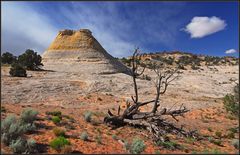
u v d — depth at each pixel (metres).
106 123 21.31
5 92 32.41
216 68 110.50
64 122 19.45
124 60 97.12
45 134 16.02
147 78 60.19
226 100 29.86
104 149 14.66
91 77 50.69
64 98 34.44
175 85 54.97
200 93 49.12
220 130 24.84
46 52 74.81
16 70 44.50
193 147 17.14
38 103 30.81
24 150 13.06
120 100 37.03
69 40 76.25
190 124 26.52
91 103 33.75
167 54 173.62
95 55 70.00
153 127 19.50
